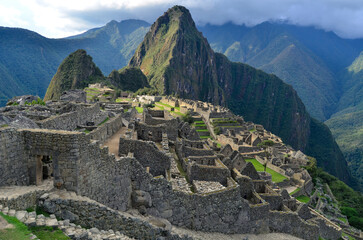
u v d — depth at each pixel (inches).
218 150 2279.8
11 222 467.8
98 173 724.0
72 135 625.3
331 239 2009.1
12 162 613.6
